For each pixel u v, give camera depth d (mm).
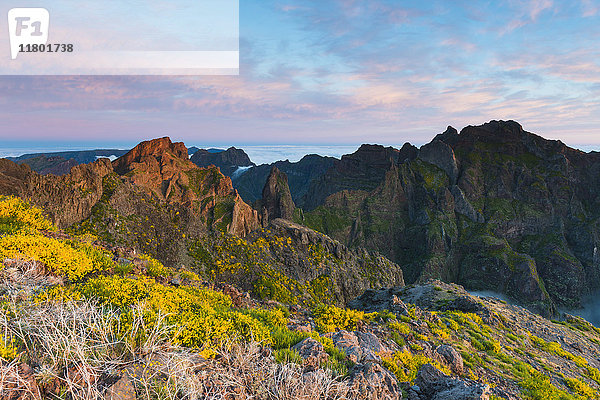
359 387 8859
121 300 9648
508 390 19062
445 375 12016
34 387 5285
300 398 7312
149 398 5816
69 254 12227
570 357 33438
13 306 7336
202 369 7582
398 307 30812
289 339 10930
